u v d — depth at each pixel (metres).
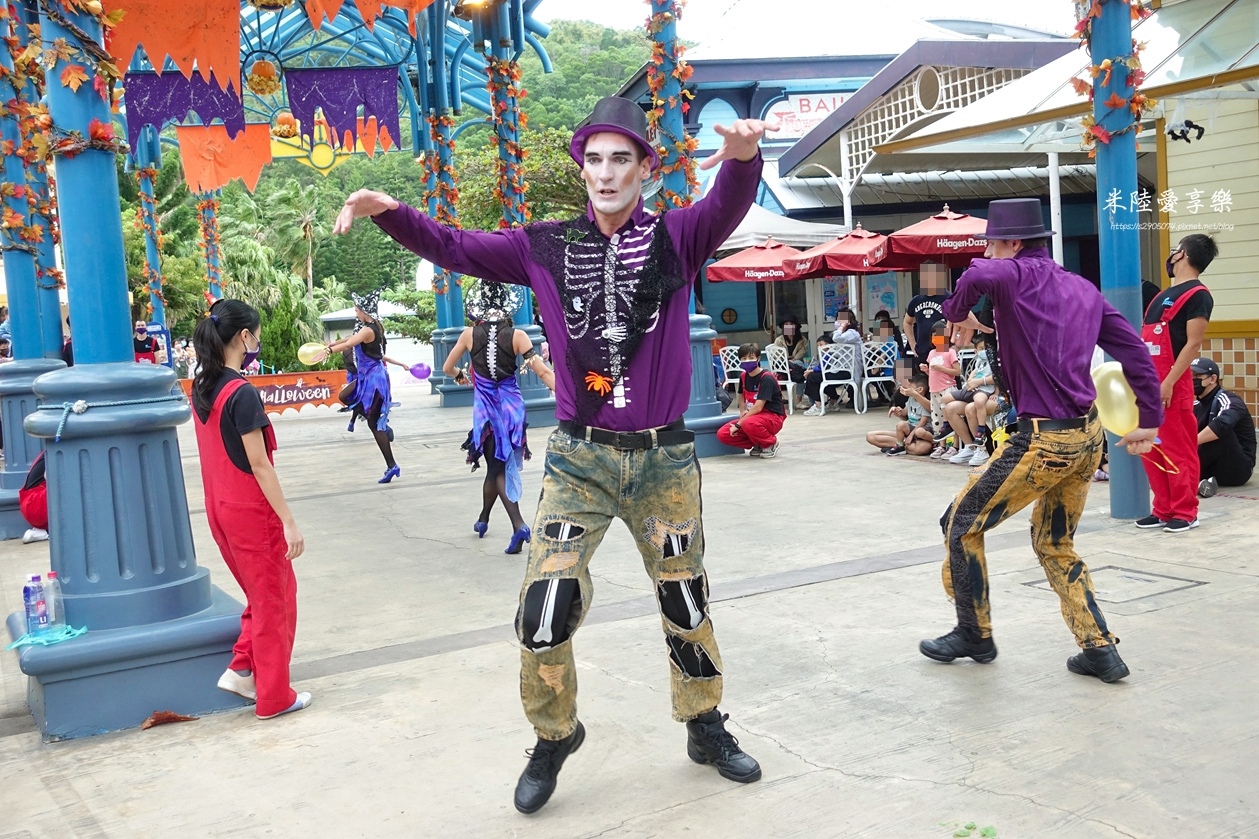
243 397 3.73
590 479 2.95
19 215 8.36
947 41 14.41
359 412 12.57
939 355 9.38
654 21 9.80
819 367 14.80
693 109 22.27
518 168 14.58
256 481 3.81
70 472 3.93
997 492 3.80
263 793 3.22
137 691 3.89
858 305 18.22
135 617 3.93
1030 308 3.71
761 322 19.72
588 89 48.44
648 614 4.96
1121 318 3.85
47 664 3.72
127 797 3.25
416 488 9.34
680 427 3.02
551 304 2.97
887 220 19.16
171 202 45.69
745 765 3.11
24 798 3.29
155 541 4.02
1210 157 9.44
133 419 3.94
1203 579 4.99
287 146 19.92
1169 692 3.62
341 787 3.24
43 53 3.97
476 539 7.05
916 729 3.43
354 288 79.81
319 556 6.73
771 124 2.65
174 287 42.34
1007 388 3.83
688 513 3.04
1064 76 8.76
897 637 4.39
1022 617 4.58
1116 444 6.39
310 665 4.50
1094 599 3.82
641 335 2.91
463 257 2.99
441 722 3.74
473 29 14.38
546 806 3.03
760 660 4.19
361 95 14.71
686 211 2.98
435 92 17.25
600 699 3.87
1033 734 3.34
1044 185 18.83
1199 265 5.91
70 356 8.72
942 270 7.36
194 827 3.02
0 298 17.38
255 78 13.84
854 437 11.36
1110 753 3.16
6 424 8.16
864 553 5.92
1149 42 8.02
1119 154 6.33
